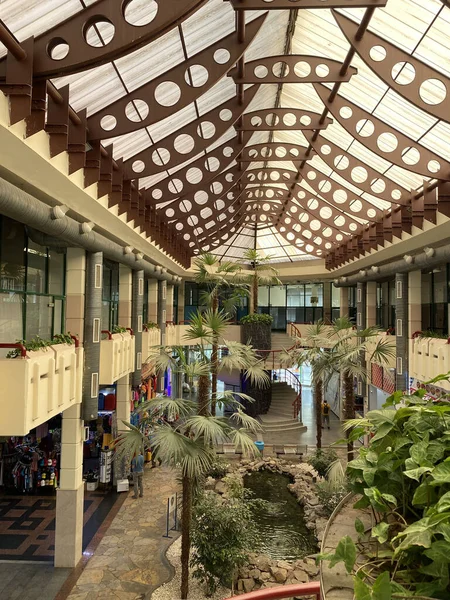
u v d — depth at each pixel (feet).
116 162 31.53
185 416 25.26
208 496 33.04
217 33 26.18
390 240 46.57
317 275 89.92
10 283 27.96
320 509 41.32
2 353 25.81
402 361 47.65
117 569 31.73
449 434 7.41
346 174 40.55
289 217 75.20
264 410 77.05
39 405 25.81
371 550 6.82
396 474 7.45
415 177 38.22
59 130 21.76
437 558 5.43
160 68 25.61
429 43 23.71
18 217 23.80
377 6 18.72
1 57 17.47
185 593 27.84
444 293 44.75
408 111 30.35
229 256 102.27
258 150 46.06
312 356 42.19
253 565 31.83
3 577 30.68
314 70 29.01
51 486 45.65
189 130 31.89
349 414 38.55
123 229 38.04
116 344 41.14
